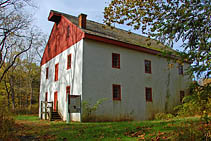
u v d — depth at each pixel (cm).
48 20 2102
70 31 1752
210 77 399
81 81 1450
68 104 1335
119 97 1625
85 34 1486
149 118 1788
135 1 620
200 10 460
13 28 2273
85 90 1445
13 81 3444
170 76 2069
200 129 522
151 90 1864
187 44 465
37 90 4206
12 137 737
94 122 1376
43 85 2302
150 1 589
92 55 1530
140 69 1822
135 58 1805
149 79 1873
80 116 1387
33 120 1723
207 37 444
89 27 1770
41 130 975
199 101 409
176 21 501
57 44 2028
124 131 755
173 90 2055
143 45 1892
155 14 588
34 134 859
